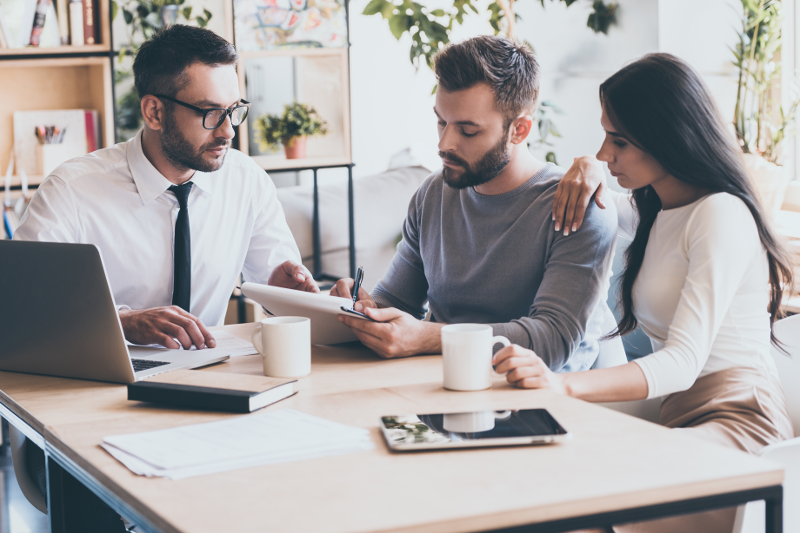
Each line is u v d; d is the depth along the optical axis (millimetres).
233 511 759
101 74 3146
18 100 3209
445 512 745
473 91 1602
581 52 3041
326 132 3441
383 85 3854
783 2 2693
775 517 859
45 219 1856
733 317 1541
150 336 1473
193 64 1754
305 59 3404
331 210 3514
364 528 714
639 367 1354
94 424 1068
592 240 1614
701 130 1504
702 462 874
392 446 917
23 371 1388
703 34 2738
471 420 1013
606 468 857
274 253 2143
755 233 1503
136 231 1952
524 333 1505
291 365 1304
